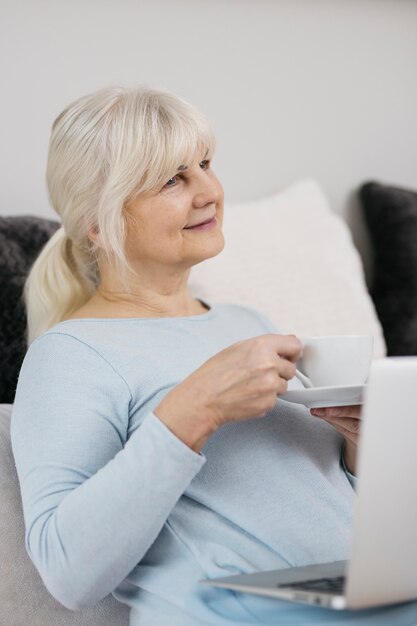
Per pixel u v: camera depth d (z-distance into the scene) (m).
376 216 2.84
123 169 1.64
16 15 2.37
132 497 1.36
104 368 1.57
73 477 1.46
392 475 1.17
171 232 1.68
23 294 2.02
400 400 1.16
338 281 2.51
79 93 2.47
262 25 2.77
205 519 1.54
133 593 1.54
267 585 1.28
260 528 1.54
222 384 1.37
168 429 1.37
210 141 1.72
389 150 3.06
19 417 1.54
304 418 1.66
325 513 1.57
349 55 2.94
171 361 1.62
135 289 1.74
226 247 2.39
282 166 2.85
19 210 2.41
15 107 2.39
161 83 2.61
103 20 2.49
